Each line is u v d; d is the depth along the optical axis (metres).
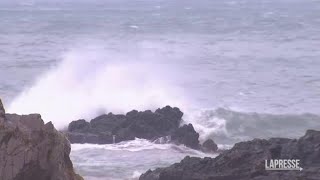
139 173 84.19
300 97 147.00
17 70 180.00
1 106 47.53
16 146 45.47
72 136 98.56
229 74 178.00
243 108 131.50
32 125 46.75
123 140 98.94
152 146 96.94
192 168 68.88
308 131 69.94
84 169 85.88
